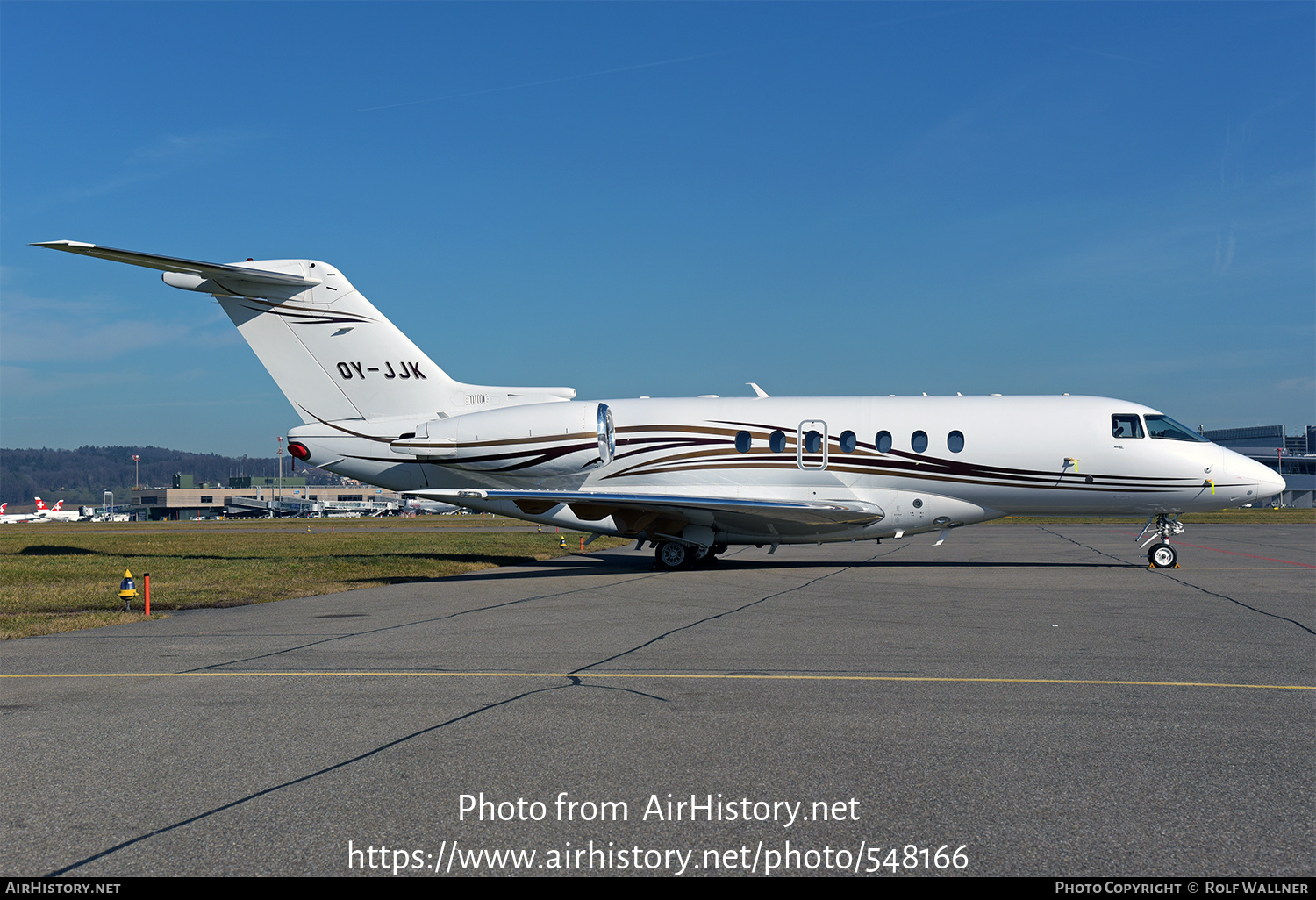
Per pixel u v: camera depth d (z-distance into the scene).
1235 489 19.89
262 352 22.81
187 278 22.17
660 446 21.91
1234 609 13.17
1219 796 5.16
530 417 22.00
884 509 21.27
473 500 21.12
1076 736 6.39
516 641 10.78
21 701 7.80
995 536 37.12
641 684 8.20
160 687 8.33
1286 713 7.01
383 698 7.74
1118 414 20.58
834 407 21.64
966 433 20.86
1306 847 4.47
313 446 22.94
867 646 10.13
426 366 22.84
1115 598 14.56
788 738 6.39
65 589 18.19
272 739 6.50
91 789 5.45
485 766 5.82
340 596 16.78
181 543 39.62
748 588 16.80
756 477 21.58
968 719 6.86
